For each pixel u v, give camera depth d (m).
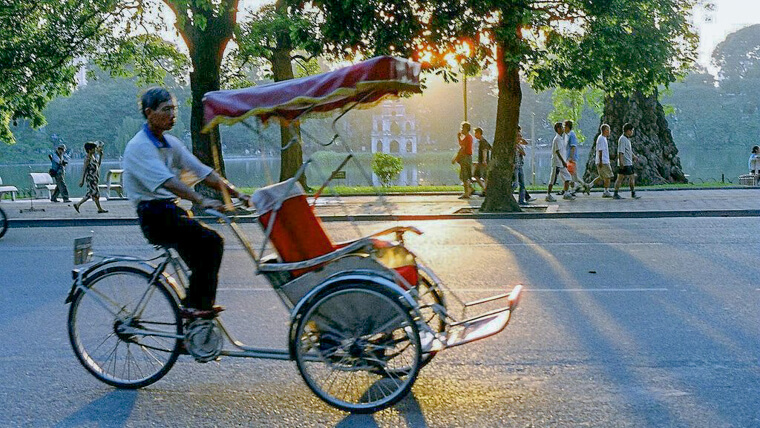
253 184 44.50
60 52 23.31
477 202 20.34
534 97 126.81
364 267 5.00
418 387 5.31
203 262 5.18
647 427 4.55
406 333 5.07
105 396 5.27
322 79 4.96
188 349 5.25
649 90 19.62
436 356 6.00
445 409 4.90
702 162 86.62
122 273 5.42
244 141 118.50
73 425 4.75
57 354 6.29
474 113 119.31
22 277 9.86
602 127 21.39
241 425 4.70
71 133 115.62
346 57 17.08
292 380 5.53
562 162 20.69
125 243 13.30
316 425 4.68
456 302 7.85
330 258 4.99
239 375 5.66
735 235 12.77
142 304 5.43
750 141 134.62
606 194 21.33
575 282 8.88
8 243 13.51
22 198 29.17
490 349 6.17
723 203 18.16
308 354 5.01
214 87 19.17
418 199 21.69
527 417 4.74
